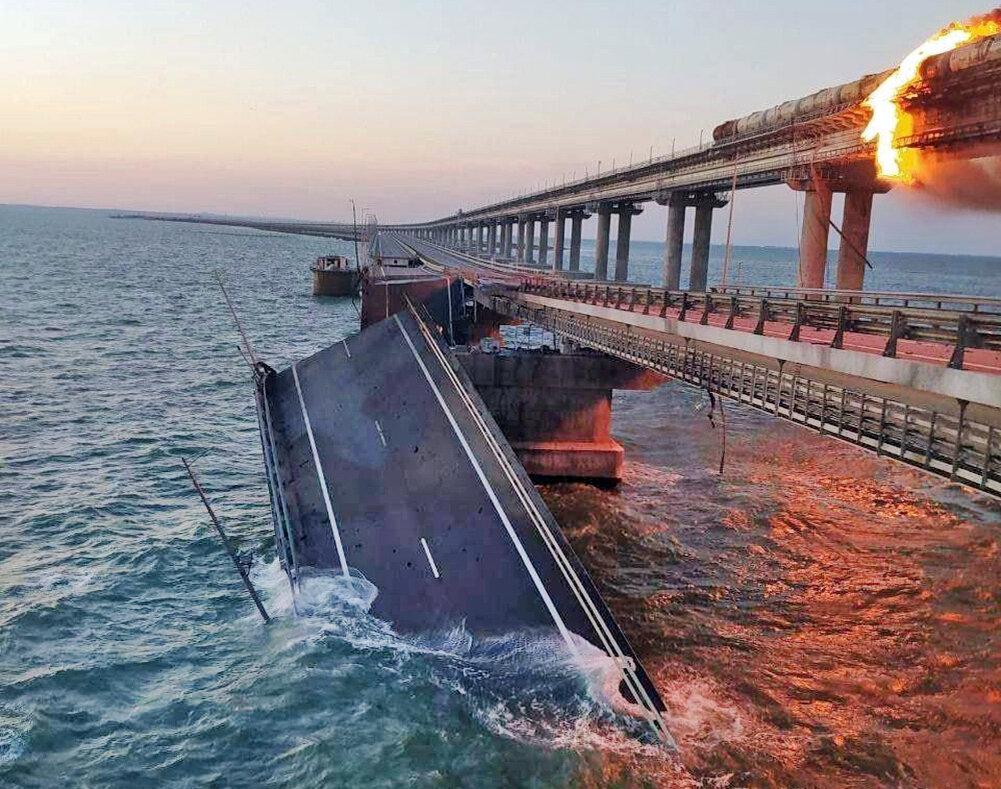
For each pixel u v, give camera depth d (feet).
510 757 63.67
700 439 169.48
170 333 301.02
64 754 63.52
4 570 94.27
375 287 228.22
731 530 115.75
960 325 58.13
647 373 139.74
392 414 119.14
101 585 91.45
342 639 78.74
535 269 435.53
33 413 167.22
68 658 76.33
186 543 104.37
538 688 70.79
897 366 63.00
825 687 75.66
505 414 140.56
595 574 100.17
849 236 164.25
